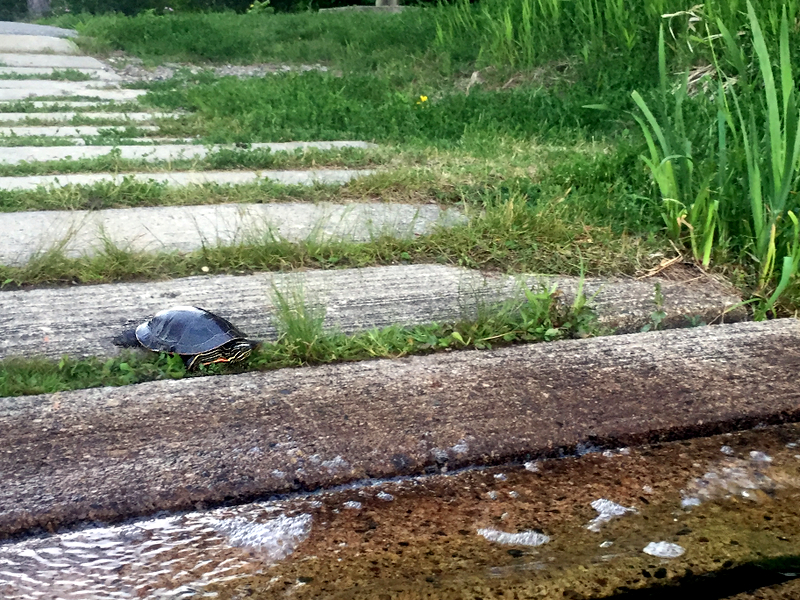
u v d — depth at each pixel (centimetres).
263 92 753
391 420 217
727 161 378
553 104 642
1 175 461
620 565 165
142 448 200
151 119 693
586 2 763
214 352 245
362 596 154
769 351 266
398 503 187
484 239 361
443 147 564
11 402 222
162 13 1814
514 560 166
